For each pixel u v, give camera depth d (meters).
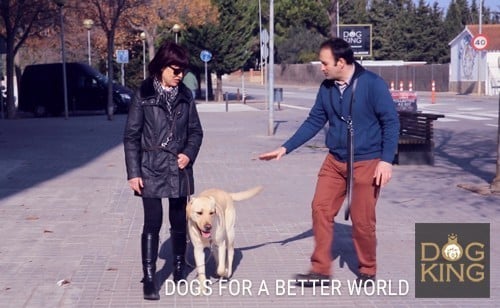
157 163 6.80
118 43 51.03
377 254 8.49
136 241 9.29
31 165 17.08
